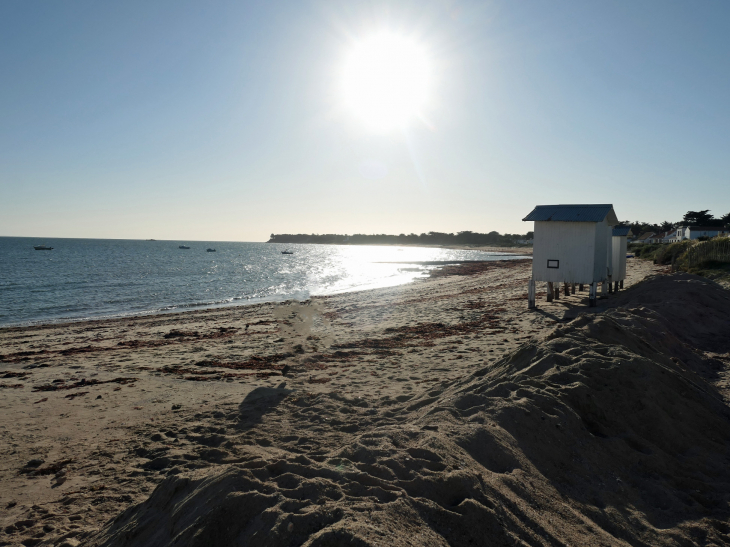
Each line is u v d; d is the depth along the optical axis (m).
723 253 21.53
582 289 22.53
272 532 2.34
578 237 15.29
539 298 19.20
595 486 3.61
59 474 4.71
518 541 2.58
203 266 64.56
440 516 2.64
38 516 3.83
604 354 5.92
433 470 3.17
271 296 30.09
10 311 23.16
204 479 3.09
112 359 10.78
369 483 2.95
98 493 4.24
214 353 11.18
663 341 8.18
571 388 4.86
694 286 13.34
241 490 2.79
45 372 9.60
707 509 3.47
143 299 28.61
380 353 10.37
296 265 69.88
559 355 5.79
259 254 116.31
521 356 6.33
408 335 12.58
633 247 56.31
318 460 3.58
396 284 36.59
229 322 17.41
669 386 5.23
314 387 7.57
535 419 4.21
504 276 35.75
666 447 4.41
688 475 3.97
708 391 6.22
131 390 7.92
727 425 4.94
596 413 4.65
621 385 5.06
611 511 3.31
